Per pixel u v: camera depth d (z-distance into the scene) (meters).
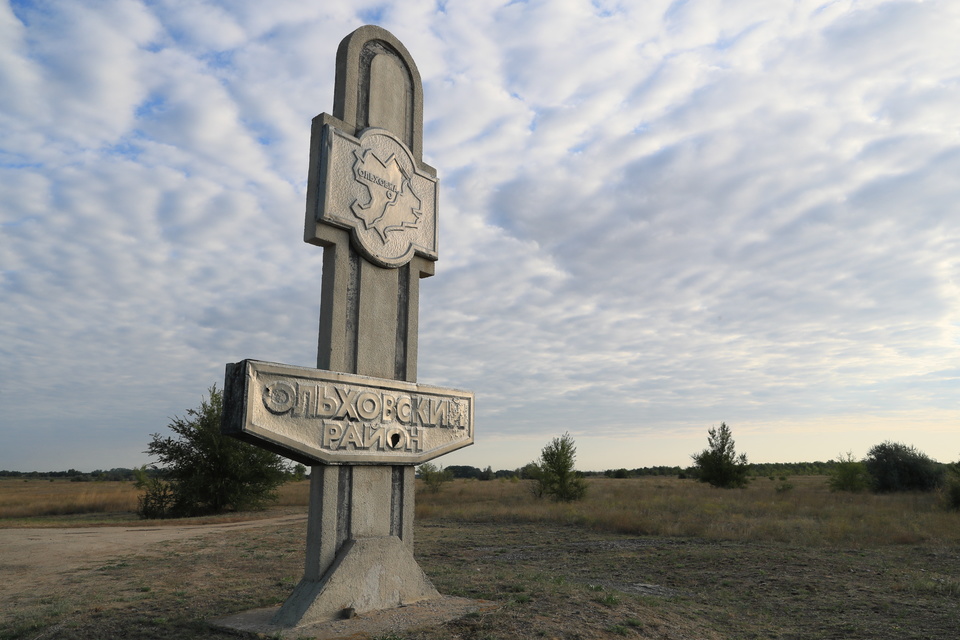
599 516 21.19
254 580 10.13
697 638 7.00
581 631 6.44
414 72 9.09
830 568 12.34
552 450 32.97
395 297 8.24
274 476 30.19
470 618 6.72
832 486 37.81
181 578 10.41
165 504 29.05
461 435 8.62
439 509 26.41
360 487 7.26
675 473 101.25
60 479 105.12
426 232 8.76
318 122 7.68
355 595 6.81
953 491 24.12
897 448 37.09
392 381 7.70
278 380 6.44
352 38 8.23
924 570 12.14
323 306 7.50
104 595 8.88
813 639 7.50
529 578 10.05
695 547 15.37
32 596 9.05
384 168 8.21
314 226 7.38
